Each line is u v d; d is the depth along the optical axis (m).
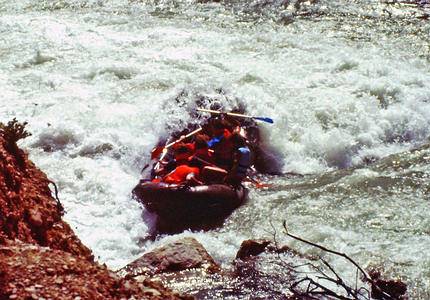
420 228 23.36
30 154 29.00
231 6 48.19
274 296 19.45
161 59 38.78
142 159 29.92
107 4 48.56
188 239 22.30
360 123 33.06
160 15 46.62
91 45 40.78
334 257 21.73
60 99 33.56
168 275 20.86
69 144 29.88
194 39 42.16
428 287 19.88
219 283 20.30
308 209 25.45
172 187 25.75
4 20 44.38
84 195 26.84
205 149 27.86
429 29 44.59
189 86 34.81
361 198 25.97
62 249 15.95
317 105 33.69
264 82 35.72
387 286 19.73
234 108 32.94
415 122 33.66
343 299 18.11
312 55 39.78
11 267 12.50
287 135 32.09
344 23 45.50
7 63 37.84
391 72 37.50
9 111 32.31
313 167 31.14
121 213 25.97
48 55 38.97
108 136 30.38
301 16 46.66
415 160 29.47
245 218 25.53
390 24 45.53
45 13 46.38
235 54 40.03
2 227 14.95
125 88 34.91
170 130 31.52
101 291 12.48
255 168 30.72
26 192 16.44
